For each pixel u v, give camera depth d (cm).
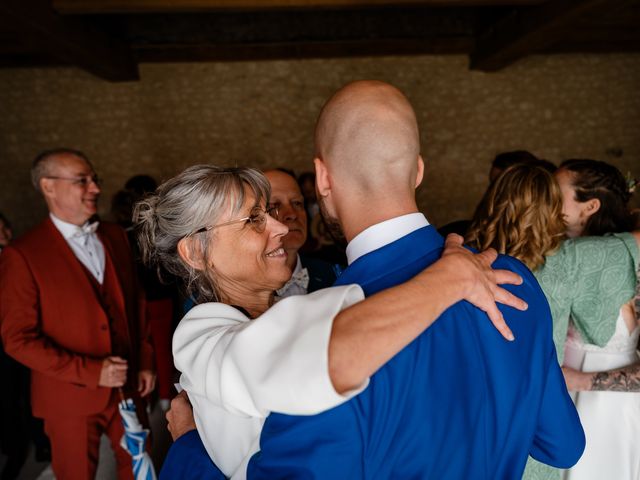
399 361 59
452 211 656
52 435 203
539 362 72
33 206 609
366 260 66
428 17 595
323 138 70
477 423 64
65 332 193
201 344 69
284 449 58
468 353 64
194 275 94
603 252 137
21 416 283
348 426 56
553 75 634
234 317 77
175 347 74
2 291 184
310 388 48
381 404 57
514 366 68
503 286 73
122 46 560
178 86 606
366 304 54
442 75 626
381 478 59
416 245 67
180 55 589
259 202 90
